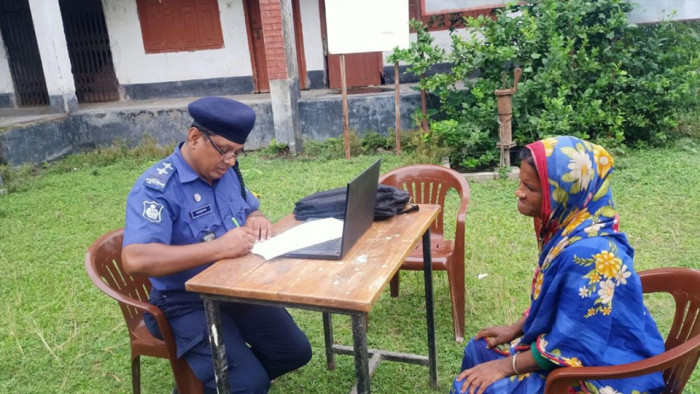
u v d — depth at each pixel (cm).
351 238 237
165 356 274
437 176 387
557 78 685
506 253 466
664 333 341
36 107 1135
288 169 784
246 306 277
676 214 523
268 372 289
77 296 445
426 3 778
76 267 501
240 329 278
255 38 1092
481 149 729
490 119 704
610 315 192
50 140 938
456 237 345
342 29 747
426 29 790
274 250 240
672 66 734
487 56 717
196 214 263
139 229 245
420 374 324
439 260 344
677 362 178
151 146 920
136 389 299
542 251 215
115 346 372
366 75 1059
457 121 741
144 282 307
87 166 896
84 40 1146
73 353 366
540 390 206
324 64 1066
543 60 689
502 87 703
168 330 260
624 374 179
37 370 350
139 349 280
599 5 705
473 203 592
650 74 720
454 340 354
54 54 966
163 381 334
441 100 764
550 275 202
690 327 214
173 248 242
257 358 277
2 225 631
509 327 247
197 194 265
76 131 991
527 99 711
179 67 1125
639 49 744
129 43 1129
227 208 275
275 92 849
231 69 1110
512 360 211
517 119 715
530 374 212
